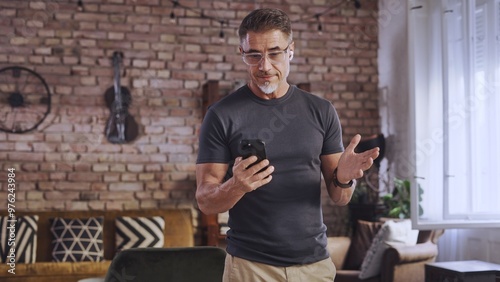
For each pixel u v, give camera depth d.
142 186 6.54
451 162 4.51
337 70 6.90
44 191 6.37
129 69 6.53
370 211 6.20
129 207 6.51
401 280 4.80
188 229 6.33
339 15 6.90
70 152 6.42
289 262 2.06
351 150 2.06
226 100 2.13
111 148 6.49
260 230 2.06
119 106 6.46
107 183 6.48
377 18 6.94
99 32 6.48
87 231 5.97
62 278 5.53
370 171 6.72
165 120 6.58
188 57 6.63
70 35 6.44
